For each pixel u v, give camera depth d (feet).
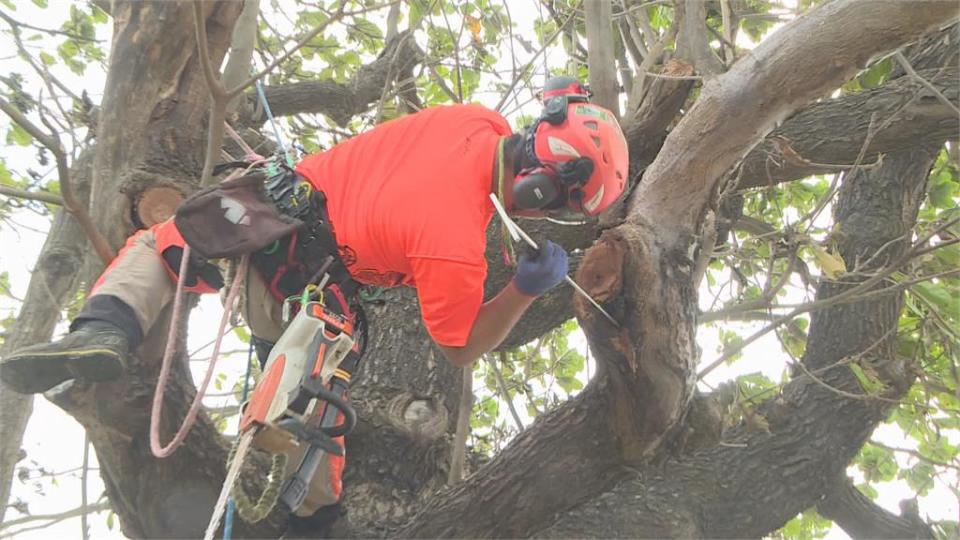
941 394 16.90
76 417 8.73
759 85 7.97
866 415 13.69
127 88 9.53
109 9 13.75
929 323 14.97
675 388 8.71
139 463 9.54
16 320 13.43
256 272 8.41
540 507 10.18
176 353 8.86
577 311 8.52
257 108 17.72
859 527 16.66
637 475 10.13
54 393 8.27
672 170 8.48
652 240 8.38
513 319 8.59
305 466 8.70
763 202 16.10
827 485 13.55
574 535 12.63
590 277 8.34
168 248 8.29
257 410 7.39
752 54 8.09
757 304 12.14
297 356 7.64
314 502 9.78
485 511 10.35
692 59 11.77
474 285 7.91
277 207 8.31
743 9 15.24
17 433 13.19
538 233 14.73
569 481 9.98
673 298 8.39
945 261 14.37
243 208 8.11
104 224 9.26
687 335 8.58
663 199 8.52
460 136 8.43
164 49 9.55
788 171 13.82
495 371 14.78
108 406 8.70
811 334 14.70
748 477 13.32
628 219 8.66
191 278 8.42
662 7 16.43
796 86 7.91
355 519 12.73
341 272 8.41
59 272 13.74
